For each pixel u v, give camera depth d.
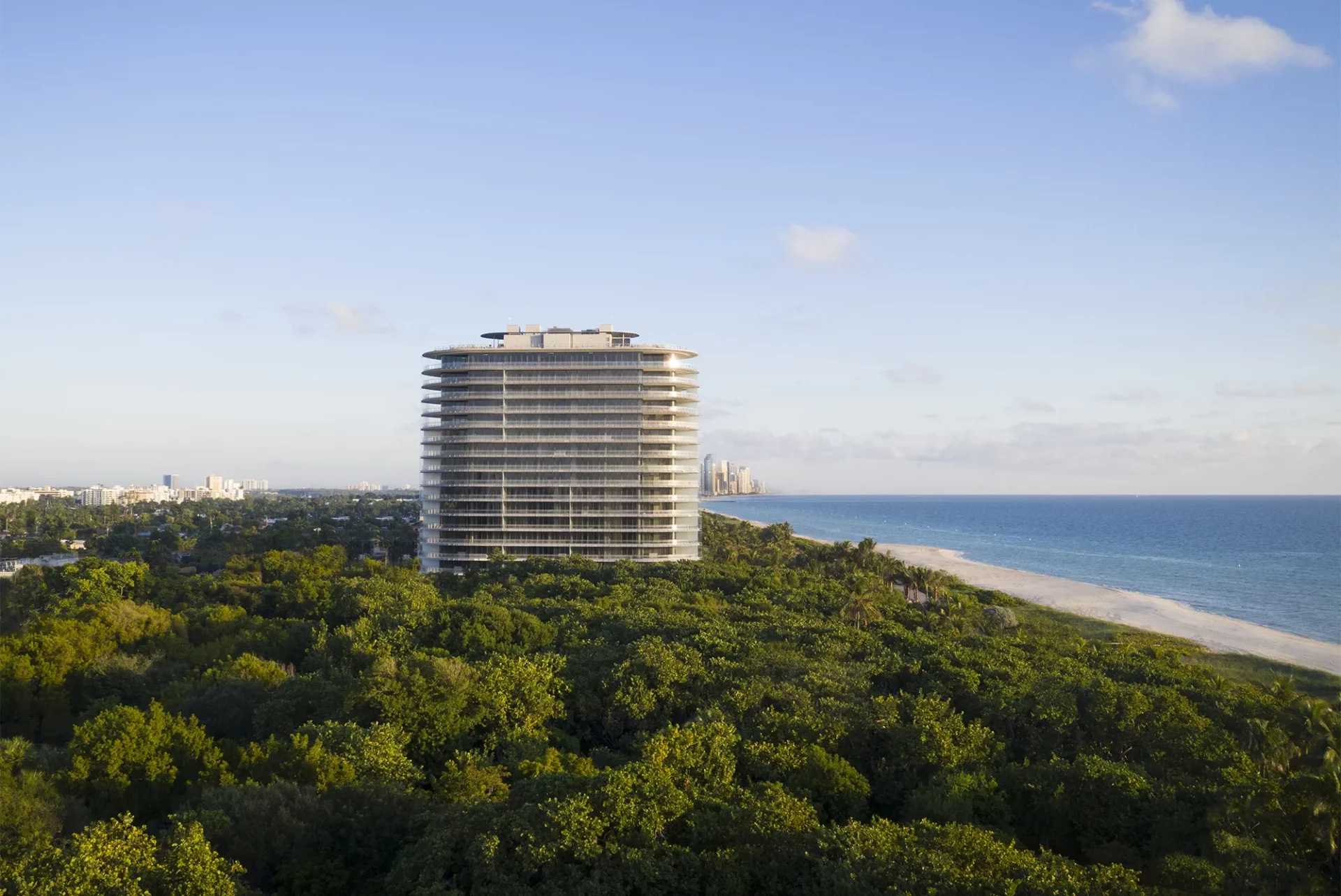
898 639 101.75
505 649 91.19
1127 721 70.19
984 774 59.88
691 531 186.12
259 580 153.38
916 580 167.75
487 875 44.00
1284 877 44.38
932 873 41.66
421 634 96.50
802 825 48.88
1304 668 132.38
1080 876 43.09
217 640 105.25
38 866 42.06
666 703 76.00
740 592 135.25
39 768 58.12
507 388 184.38
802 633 97.94
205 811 47.91
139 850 42.19
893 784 63.03
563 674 81.81
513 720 71.25
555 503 182.12
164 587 145.38
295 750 57.97
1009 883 40.91
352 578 143.25
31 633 92.62
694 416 188.50
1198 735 67.56
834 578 173.00
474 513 181.88
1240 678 123.94
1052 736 72.56
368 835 50.28
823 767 59.38
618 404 184.00
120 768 58.19
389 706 68.06
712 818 49.03
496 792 57.69
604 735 77.56
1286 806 50.19
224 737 72.25
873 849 44.50
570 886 43.94
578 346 186.38
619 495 181.88
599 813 47.47
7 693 79.00
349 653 89.06
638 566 161.00
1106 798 56.19
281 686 76.88
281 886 46.56
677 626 98.75
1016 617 149.12
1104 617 186.88
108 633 97.31
